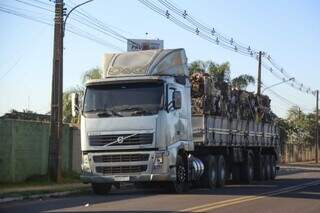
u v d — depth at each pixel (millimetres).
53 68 24984
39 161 25859
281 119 82000
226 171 27562
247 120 30078
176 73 21734
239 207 16438
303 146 94000
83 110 20297
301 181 32062
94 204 16812
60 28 24906
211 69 53312
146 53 21344
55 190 21547
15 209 15641
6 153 23875
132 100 19922
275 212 15656
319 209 16641
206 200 18203
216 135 25375
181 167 21359
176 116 20766
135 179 19719
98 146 19984
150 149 19688
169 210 15195
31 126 25391
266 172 33188
